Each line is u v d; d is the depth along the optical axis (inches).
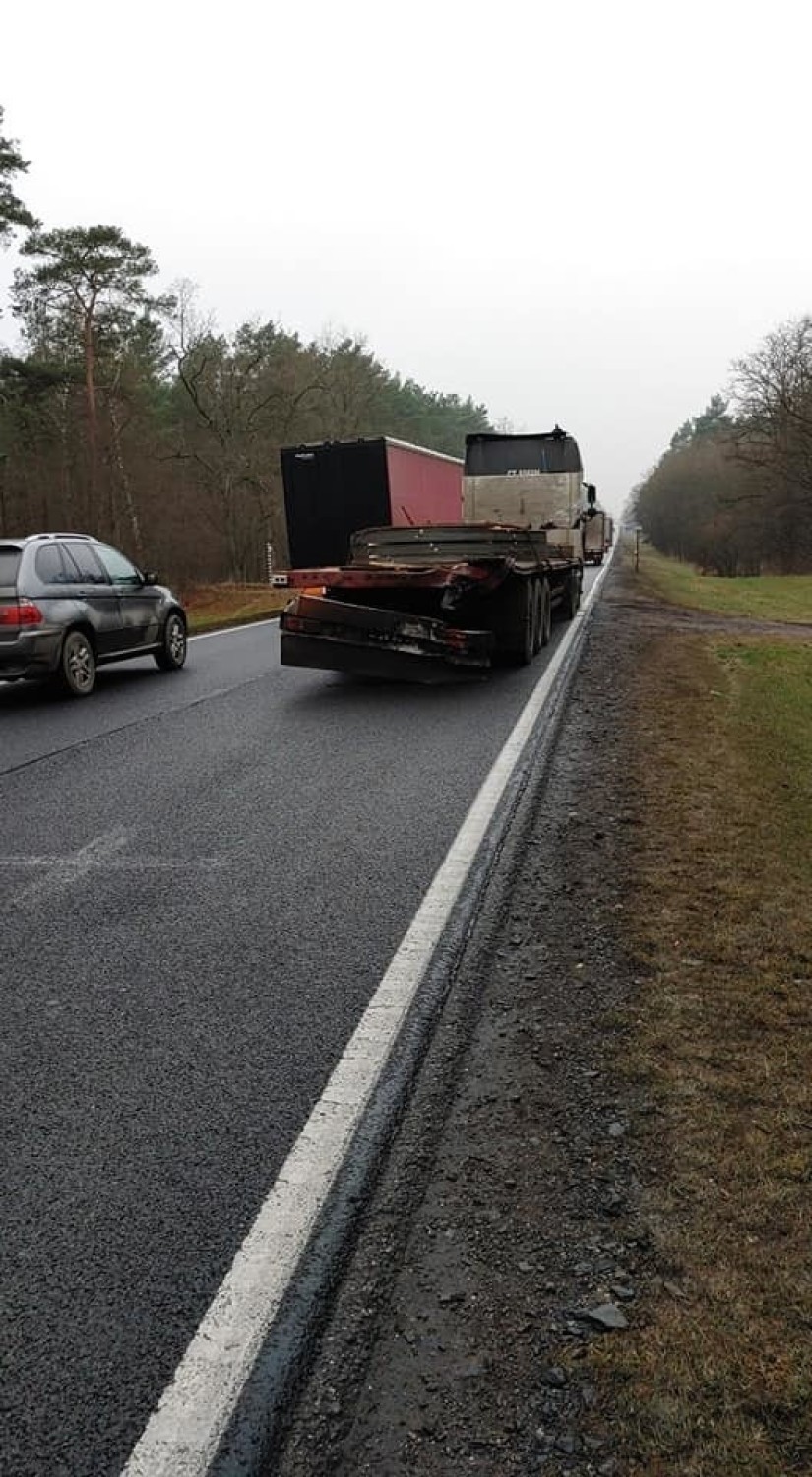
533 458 686.5
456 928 174.1
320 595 433.1
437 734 326.6
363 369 2071.9
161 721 356.8
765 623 735.7
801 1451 73.9
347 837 223.8
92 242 1493.6
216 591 1184.8
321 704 383.6
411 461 770.8
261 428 1782.7
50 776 281.1
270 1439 77.2
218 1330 87.8
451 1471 73.9
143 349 1985.7
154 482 1897.1
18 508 1950.1
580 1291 90.8
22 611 389.1
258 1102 122.8
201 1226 101.1
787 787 269.7
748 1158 108.2
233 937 171.2
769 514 2204.7
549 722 342.3
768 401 2009.1
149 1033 139.4
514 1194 105.0
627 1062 128.6
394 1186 107.1
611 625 657.6
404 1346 85.7
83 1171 109.8
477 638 407.8
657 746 305.6
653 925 171.9
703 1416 77.0
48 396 1632.6
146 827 233.3
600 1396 79.4
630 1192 104.0
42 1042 137.1
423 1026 140.8
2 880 200.1
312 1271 94.7
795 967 154.9
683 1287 90.4
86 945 168.6
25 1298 91.7
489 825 229.9
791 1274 91.3
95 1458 75.6
